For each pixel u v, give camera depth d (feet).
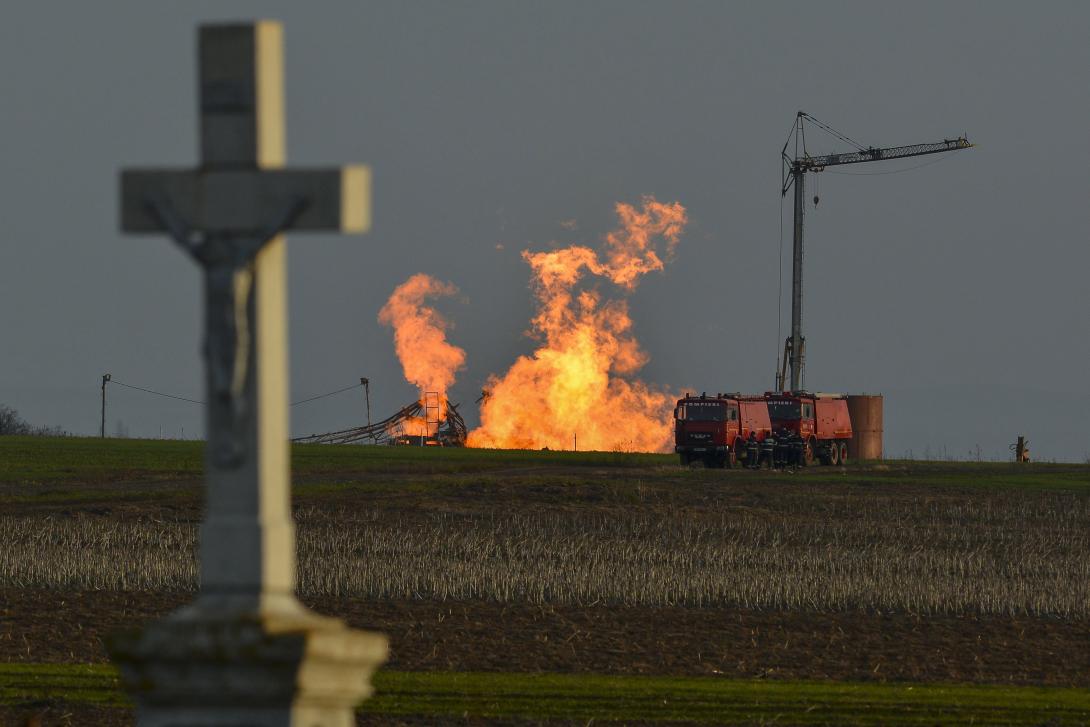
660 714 268.82
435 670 318.65
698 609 417.69
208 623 98.37
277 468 105.91
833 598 433.07
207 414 103.86
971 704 284.61
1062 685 315.99
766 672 326.03
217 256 103.71
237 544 102.89
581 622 389.80
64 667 308.40
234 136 105.40
